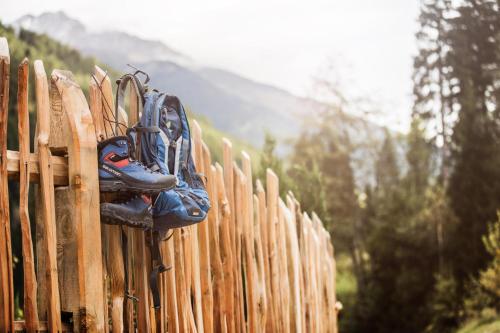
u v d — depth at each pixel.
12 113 14.60
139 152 3.72
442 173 34.38
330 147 40.81
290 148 42.12
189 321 4.61
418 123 34.44
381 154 39.12
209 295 4.88
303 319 6.54
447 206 28.16
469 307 21.98
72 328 3.53
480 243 26.73
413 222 28.52
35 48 27.36
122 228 3.95
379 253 29.17
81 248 3.46
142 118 3.79
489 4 36.91
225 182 5.31
